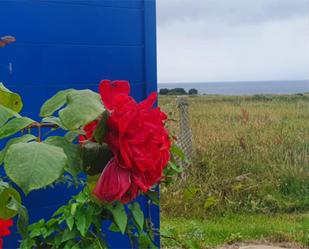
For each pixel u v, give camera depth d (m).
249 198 5.30
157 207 2.16
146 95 2.17
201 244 4.70
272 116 5.61
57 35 1.95
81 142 0.78
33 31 1.89
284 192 5.39
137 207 1.56
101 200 0.80
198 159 5.27
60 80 1.96
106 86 0.78
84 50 2.01
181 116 5.34
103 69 2.06
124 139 0.74
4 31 1.83
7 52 1.84
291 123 5.61
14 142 0.77
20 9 1.86
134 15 2.13
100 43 2.05
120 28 2.10
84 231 1.44
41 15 1.91
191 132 5.35
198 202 5.04
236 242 4.88
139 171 0.75
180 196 4.95
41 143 0.69
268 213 5.28
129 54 2.13
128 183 0.74
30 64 1.89
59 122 0.77
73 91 0.75
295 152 5.52
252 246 4.81
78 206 1.48
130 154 0.74
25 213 0.79
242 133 5.49
